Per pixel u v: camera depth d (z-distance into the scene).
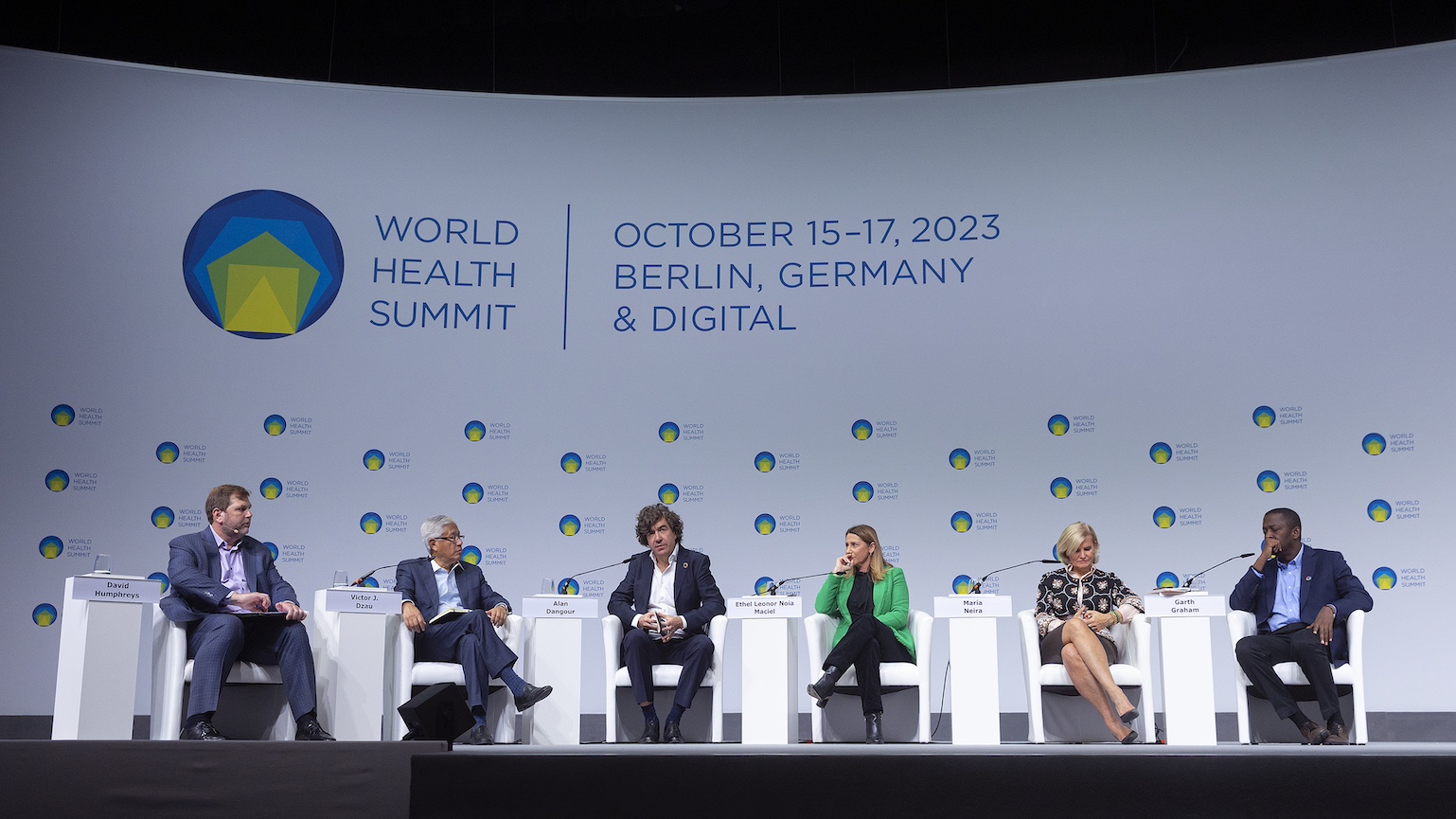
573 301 8.76
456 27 9.38
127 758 4.90
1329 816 4.41
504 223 8.84
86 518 8.08
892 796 4.59
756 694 6.59
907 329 8.62
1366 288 8.17
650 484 8.52
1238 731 7.11
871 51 9.30
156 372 8.34
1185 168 8.56
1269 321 8.27
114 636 5.78
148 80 8.69
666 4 9.30
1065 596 6.87
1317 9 8.91
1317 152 8.41
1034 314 8.54
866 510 8.43
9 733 7.77
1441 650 7.70
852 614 6.92
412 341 8.63
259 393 8.43
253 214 8.65
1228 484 8.13
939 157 8.84
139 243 8.47
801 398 8.59
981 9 9.26
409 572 6.86
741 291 8.77
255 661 5.89
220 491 6.31
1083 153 8.70
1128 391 8.35
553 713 6.74
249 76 8.81
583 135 8.99
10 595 7.90
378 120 8.91
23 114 8.45
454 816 4.71
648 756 4.68
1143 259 8.50
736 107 9.02
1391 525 7.89
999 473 8.38
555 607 6.81
